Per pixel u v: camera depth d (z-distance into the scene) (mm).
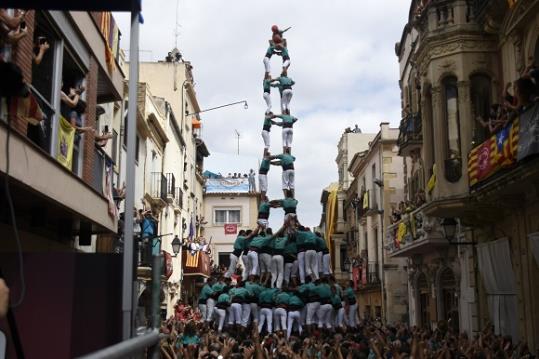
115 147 20406
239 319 19375
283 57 22219
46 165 8742
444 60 18828
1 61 5625
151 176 28438
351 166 47812
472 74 18469
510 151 13711
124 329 3686
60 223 12062
